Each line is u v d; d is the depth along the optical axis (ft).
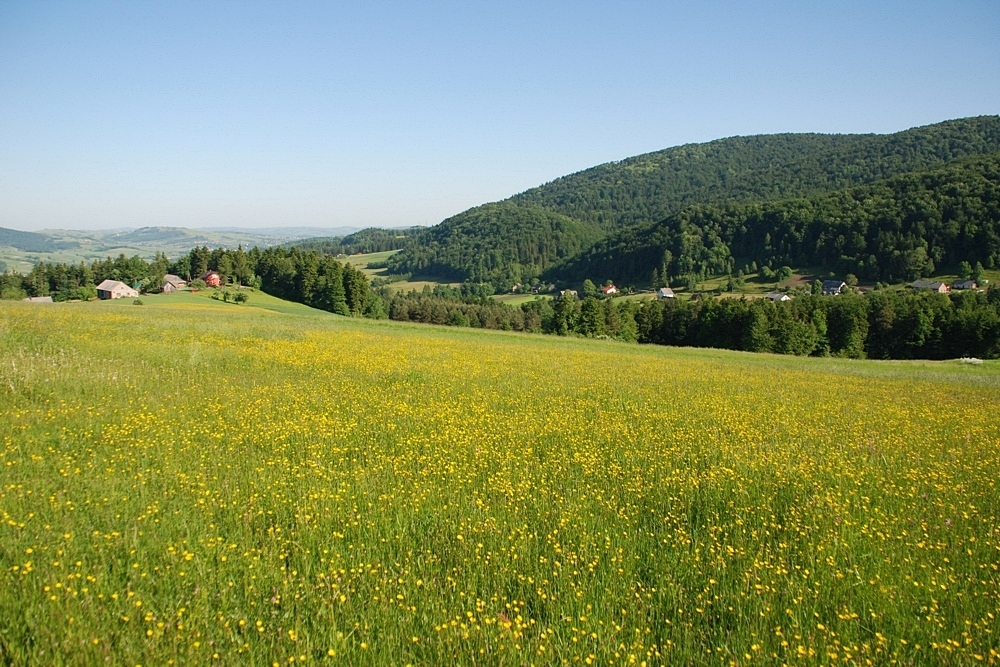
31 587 16.19
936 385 88.28
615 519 23.90
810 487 29.32
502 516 23.32
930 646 16.24
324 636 15.03
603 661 14.79
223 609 16.14
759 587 18.43
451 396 50.60
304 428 35.40
